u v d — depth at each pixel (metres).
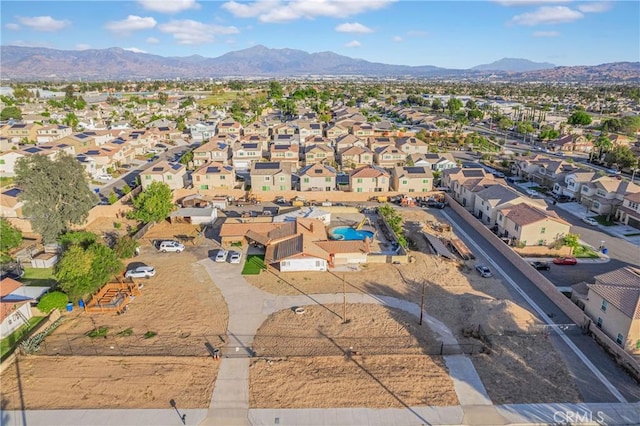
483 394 33.31
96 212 72.19
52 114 175.12
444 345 39.34
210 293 48.38
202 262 56.00
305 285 50.31
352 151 109.56
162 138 141.50
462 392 33.44
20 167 55.84
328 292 48.75
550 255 59.41
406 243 61.22
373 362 36.75
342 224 69.81
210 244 61.84
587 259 58.03
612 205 73.75
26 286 49.66
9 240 55.69
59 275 43.56
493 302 45.38
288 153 109.25
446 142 141.75
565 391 33.78
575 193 82.38
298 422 30.41
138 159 115.31
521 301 47.25
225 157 108.81
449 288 49.88
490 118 192.88
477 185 78.88
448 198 81.44
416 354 37.94
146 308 45.28
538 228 59.62
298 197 82.19
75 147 110.56
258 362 36.59
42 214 56.06
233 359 37.00
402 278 52.25
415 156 109.25
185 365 36.12
